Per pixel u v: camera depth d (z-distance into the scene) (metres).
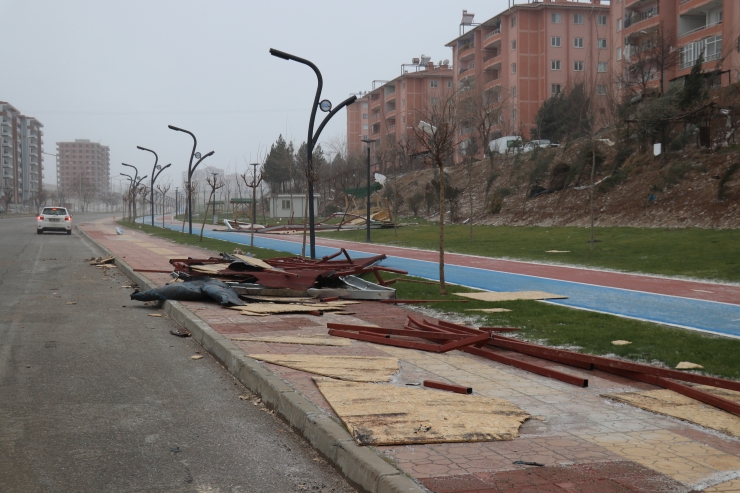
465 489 3.78
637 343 8.46
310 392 5.84
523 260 22.36
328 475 4.42
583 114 52.22
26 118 165.62
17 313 11.44
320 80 20.66
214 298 12.05
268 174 92.69
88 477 4.31
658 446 4.61
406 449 4.44
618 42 58.69
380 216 52.66
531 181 44.88
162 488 4.15
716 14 49.06
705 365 7.24
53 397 6.20
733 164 30.80
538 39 67.31
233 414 5.78
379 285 13.91
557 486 3.85
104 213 145.38
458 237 33.75
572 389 6.28
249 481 4.29
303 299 12.85
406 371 6.86
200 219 86.50
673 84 39.34
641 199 33.97
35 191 157.38
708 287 14.96
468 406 5.42
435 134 14.16
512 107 67.25
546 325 9.92
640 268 18.62
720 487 3.87
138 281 16.34
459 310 11.58
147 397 6.28
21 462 4.55
